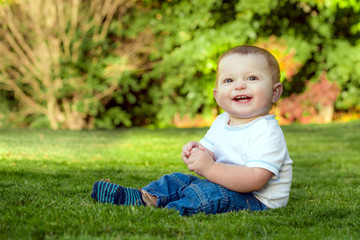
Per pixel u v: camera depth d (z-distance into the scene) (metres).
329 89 11.71
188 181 2.38
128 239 1.66
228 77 2.29
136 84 10.75
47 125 10.06
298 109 11.81
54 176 3.31
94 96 10.15
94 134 8.41
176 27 10.65
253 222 1.98
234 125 2.32
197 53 10.38
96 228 1.79
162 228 1.83
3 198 2.31
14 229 1.72
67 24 9.70
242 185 2.15
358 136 8.25
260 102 2.24
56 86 9.76
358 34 11.91
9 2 9.27
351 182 3.65
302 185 3.44
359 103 12.34
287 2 11.13
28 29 9.66
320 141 7.64
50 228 1.75
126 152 5.80
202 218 2.06
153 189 2.29
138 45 10.23
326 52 11.70
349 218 2.21
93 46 9.93
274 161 2.14
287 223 2.03
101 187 2.31
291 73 10.90
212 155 2.36
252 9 10.41
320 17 11.23
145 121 11.73
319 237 1.81
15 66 9.91
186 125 11.66
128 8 10.44
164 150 6.14
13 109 10.57
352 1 9.76
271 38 10.82
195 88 11.11
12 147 5.61
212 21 10.71
